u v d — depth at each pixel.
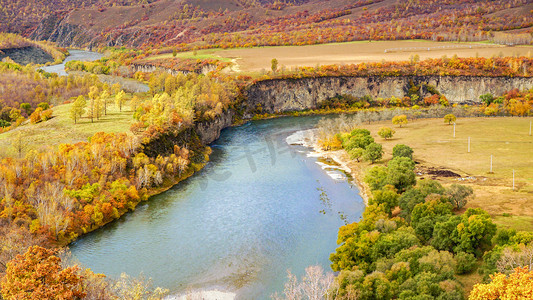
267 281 78.81
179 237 96.81
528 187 110.94
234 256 87.94
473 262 73.50
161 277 81.06
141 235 98.00
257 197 118.12
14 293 56.31
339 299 65.75
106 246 93.25
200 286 77.94
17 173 106.62
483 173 124.00
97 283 65.25
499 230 80.25
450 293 62.28
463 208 98.62
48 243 91.06
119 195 110.00
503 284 58.28
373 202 100.44
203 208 111.88
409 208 93.88
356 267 74.88
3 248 75.69
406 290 64.31
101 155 119.94
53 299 55.62
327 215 105.75
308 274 70.44
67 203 99.88
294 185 126.50
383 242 77.31
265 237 95.44
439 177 122.62
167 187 125.94
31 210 95.62
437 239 80.75
